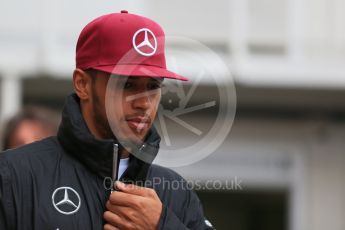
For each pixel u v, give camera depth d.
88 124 8.95
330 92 30.66
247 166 32.25
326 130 32.81
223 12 30.19
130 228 8.51
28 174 8.61
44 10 28.59
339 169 33.00
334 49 30.25
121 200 8.54
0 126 15.30
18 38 28.53
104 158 8.70
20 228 8.38
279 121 32.66
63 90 30.53
